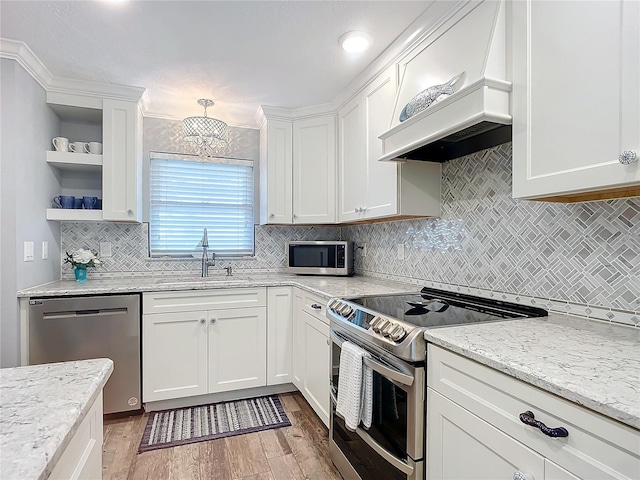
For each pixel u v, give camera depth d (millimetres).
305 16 1731
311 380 2285
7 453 514
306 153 2988
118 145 2572
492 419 945
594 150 983
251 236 3324
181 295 2449
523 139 1205
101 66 2229
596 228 1294
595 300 1296
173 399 2484
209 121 2645
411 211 2025
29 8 1660
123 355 2320
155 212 3043
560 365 863
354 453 1600
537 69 1158
